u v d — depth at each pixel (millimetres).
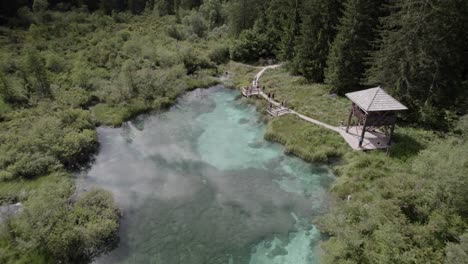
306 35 49031
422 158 25234
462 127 29031
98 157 32812
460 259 16453
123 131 38062
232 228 23891
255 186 28406
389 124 30984
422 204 22125
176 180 29266
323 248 21500
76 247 21125
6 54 51875
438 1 32094
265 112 41656
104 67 52781
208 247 22297
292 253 21641
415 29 33125
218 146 34812
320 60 48656
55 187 26094
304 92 46969
